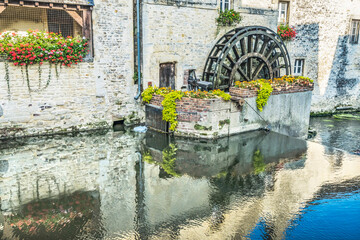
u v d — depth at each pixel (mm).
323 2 12172
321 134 10117
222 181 5422
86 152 6652
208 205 4605
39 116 7570
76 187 5102
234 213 4398
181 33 9273
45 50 7230
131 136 7840
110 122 8594
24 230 3914
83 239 3742
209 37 9938
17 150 6656
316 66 12703
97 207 4496
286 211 4469
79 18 7934
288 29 11484
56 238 3756
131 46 8523
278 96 8711
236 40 9477
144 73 8734
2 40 6926
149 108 8414
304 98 9367
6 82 7031
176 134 7867
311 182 5453
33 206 4500
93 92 8172
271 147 7297
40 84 7430
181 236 3834
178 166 6039
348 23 12914
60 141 7309
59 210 4402
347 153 7105
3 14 8469
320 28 12398
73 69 7777
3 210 4387
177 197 4832
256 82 8430
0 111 7098
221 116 7711
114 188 5090
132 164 6082
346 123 11711
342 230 4031
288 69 11141
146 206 4543
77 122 8102
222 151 6906
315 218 4293
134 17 8414
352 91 13766
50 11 8820
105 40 8094
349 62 13398
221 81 10617
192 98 7516
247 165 6164
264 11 10914
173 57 9258
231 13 9977
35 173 5594
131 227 4008
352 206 4617
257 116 8438
